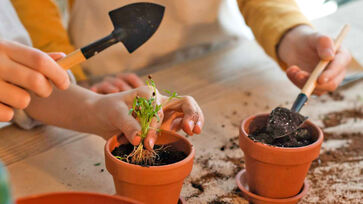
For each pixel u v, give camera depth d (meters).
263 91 1.06
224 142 0.89
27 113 0.90
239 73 1.13
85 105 0.83
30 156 0.84
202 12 1.30
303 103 0.84
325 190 0.79
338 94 1.06
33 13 1.18
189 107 0.77
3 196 0.43
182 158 0.72
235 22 1.44
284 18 1.08
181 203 0.74
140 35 0.73
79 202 0.55
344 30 0.98
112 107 0.78
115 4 1.21
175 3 1.24
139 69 1.32
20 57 0.73
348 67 1.12
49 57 0.73
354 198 0.77
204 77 1.11
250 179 0.76
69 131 0.92
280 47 1.07
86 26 1.25
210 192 0.78
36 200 0.54
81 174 0.81
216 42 1.41
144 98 0.72
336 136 0.91
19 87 0.76
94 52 0.73
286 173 0.73
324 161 0.85
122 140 0.74
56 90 0.87
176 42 1.32
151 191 0.68
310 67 1.01
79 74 1.21
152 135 0.71
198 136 0.91
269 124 0.76
